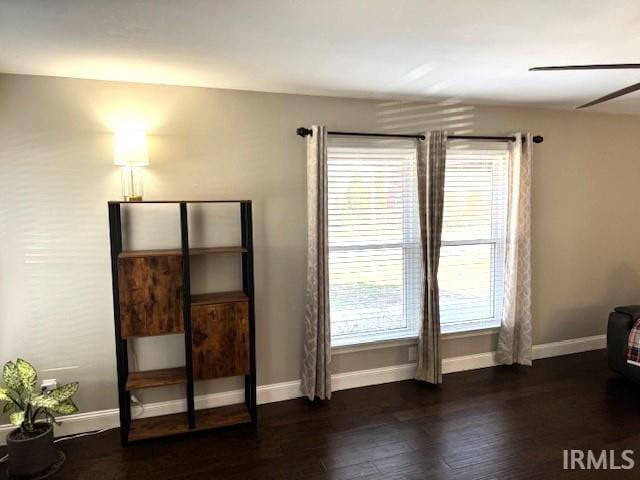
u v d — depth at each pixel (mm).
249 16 1885
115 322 2615
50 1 1718
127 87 2830
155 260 2646
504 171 3852
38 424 2521
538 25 2021
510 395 3340
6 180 2623
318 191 3133
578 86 3121
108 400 2898
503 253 3904
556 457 2514
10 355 2697
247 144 3113
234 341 2840
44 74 2641
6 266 2654
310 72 2705
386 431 2836
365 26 2014
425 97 3385
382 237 3533
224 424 2869
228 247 3041
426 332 3531
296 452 2611
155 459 2555
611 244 4320
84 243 2787
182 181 2975
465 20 1956
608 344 3615
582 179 4137
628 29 2072
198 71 2646
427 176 3428
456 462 2486
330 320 3328
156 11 1825
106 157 2805
